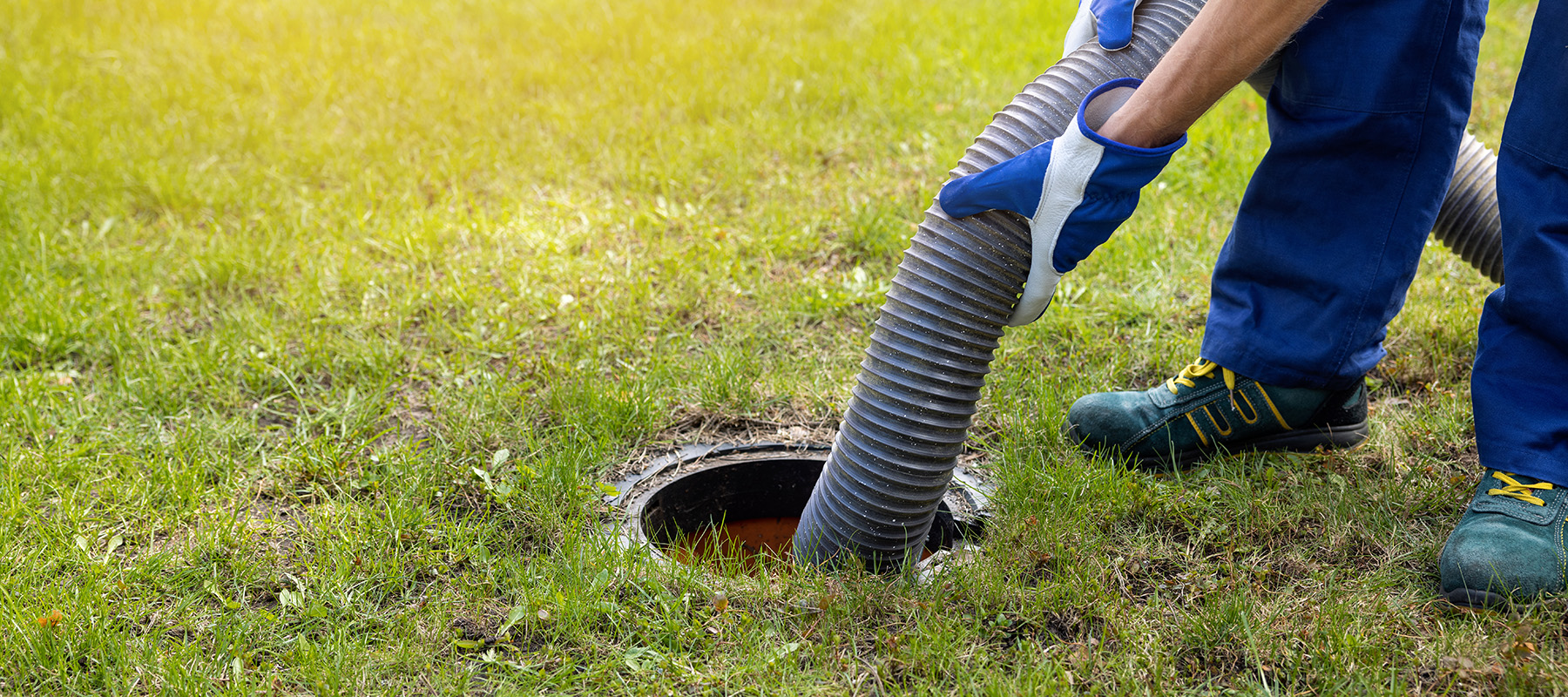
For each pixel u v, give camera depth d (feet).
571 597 6.57
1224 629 6.23
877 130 15.46
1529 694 5.59
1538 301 6.31
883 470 6.50
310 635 6.56
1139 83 5.90
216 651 6.34
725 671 6.09
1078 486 7.68
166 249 12.32
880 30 19.39
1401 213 7.20
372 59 18.39
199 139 15.30
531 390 9.62
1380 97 6.81
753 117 15.75
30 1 19.92
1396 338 9.75
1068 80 6.17
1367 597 6.52
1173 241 12.00
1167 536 7.32
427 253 12.05
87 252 12.30
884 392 6.38
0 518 7.51
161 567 7.13
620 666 6.20
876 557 6.80
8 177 13.89
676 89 16.98
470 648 6.40
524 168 14.42
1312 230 7.42
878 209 12.53
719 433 8.96
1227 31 5.32
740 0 21.22
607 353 10.14
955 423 6.45
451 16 20.08
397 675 6.13
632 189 13.83
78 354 10.46
